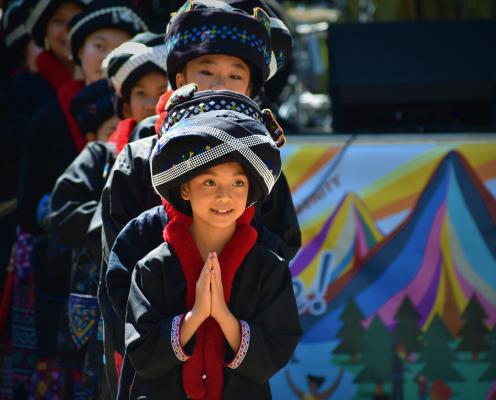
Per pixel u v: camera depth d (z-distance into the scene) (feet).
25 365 35.04
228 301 20.57
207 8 24.09
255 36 24.09
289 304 20.92
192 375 20.27
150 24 38.93
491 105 42.70
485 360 31.58
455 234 31.81
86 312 27.99
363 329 31.83
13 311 35.32
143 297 20.30
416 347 31.68
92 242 25.72
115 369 22.70
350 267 31.99
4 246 37.99
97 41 33.81
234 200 20.11
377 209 32.04
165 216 21.71
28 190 33.47
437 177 32.01
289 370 31.99
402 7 51.49
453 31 42.98
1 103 39.32
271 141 20.26
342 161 32.19
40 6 38.81
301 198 32.19
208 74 24.14
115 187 23.66
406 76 42.52
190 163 19.76
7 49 42.86
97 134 32.78
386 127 43.06
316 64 68.80
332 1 69.05
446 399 31.63
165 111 22.89
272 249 22.49
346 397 31.81
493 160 31.86
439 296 31.71
